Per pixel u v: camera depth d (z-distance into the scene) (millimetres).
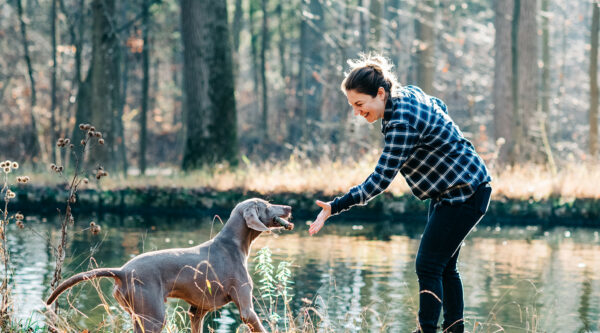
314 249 10484
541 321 6363
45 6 33625
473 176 4023
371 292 7383
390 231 13164
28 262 8594
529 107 20906
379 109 3979
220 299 4113
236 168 20875
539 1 29750
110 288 7098
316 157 22844
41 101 33906
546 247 11297
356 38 26984
